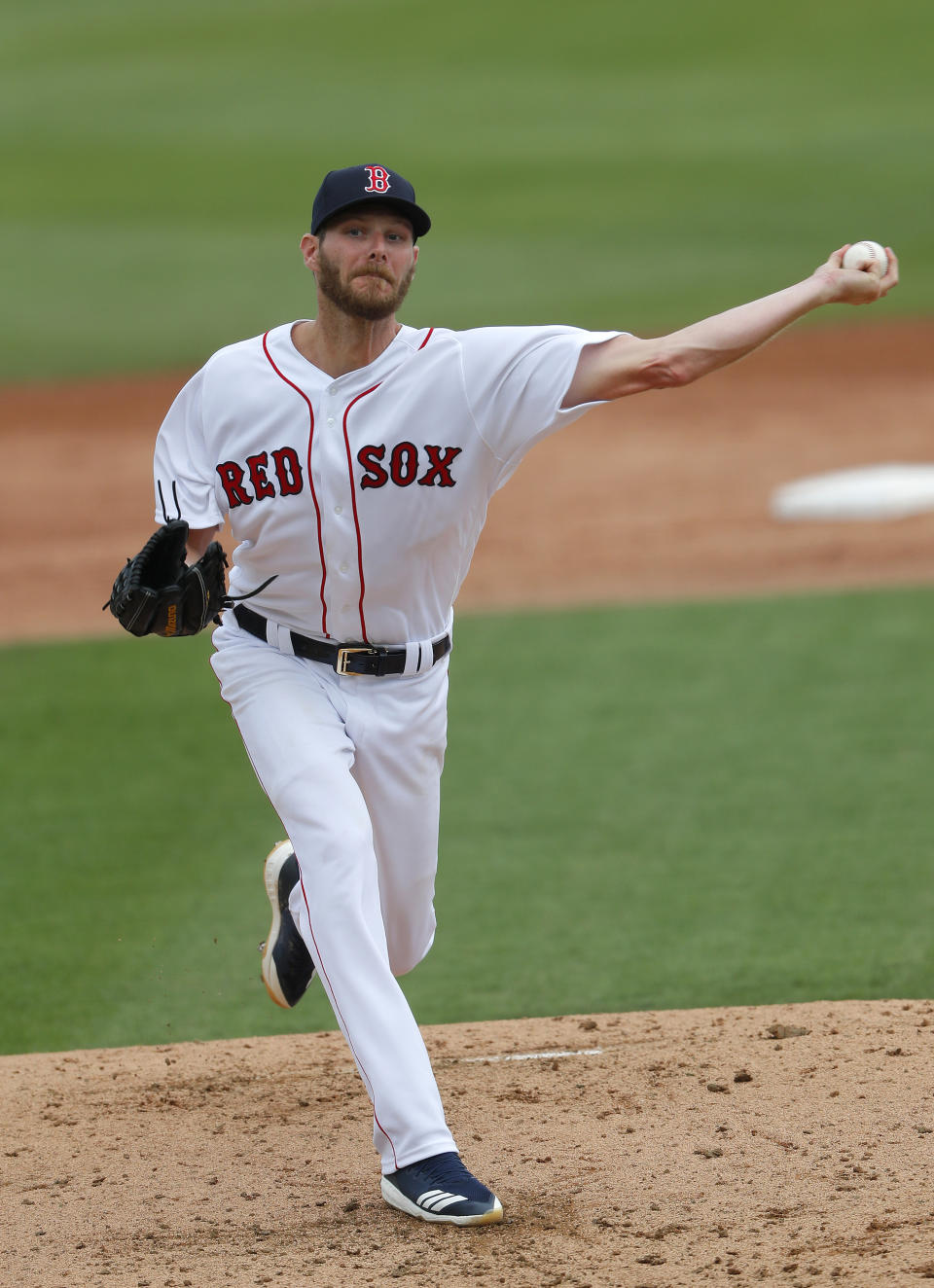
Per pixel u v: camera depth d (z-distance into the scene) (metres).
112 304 80.75
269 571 13.44
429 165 103.00
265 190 99.50
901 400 62.31
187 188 100.94
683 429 61.12
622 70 122.12
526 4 137.88
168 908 23.05
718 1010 17.48
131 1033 19.08
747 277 78.06
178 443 13.66
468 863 24.62
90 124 115.38
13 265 88.50
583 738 30.53
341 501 12.86
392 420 12.74
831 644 35.88
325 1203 12.60
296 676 13.50
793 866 23.70
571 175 100.00
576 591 42.38
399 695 13.52
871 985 19.12
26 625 40.88
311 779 12.84
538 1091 14.92
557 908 22.64
